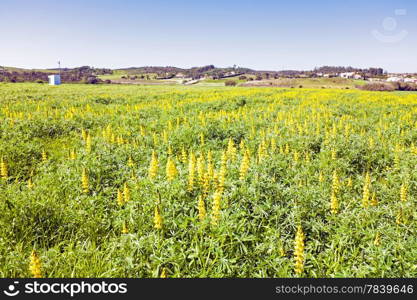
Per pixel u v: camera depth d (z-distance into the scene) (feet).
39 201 20.21
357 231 17.97
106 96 106.01
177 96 108.17
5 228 17.62
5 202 19.27
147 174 26.66
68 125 50.29
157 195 20.59
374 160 34.30
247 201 20.34
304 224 19.04
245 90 158.61
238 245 16.57
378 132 44.75
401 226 19.07
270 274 15.65
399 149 36.29
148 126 50.11
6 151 32.76
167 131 44.29
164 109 68.54
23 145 35.58
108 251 16.63
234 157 29.01
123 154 33.22
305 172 28.25
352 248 17.12
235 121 52.60
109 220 19.66
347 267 15.47
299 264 15.01
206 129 43.19
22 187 22.72
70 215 19.56
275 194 21.76
